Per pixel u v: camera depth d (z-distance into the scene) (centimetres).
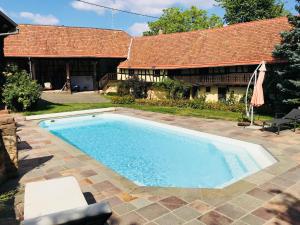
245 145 1327
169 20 6150
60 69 3766
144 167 1240
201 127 1708
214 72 2795
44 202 559
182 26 6022
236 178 1006
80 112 2323
